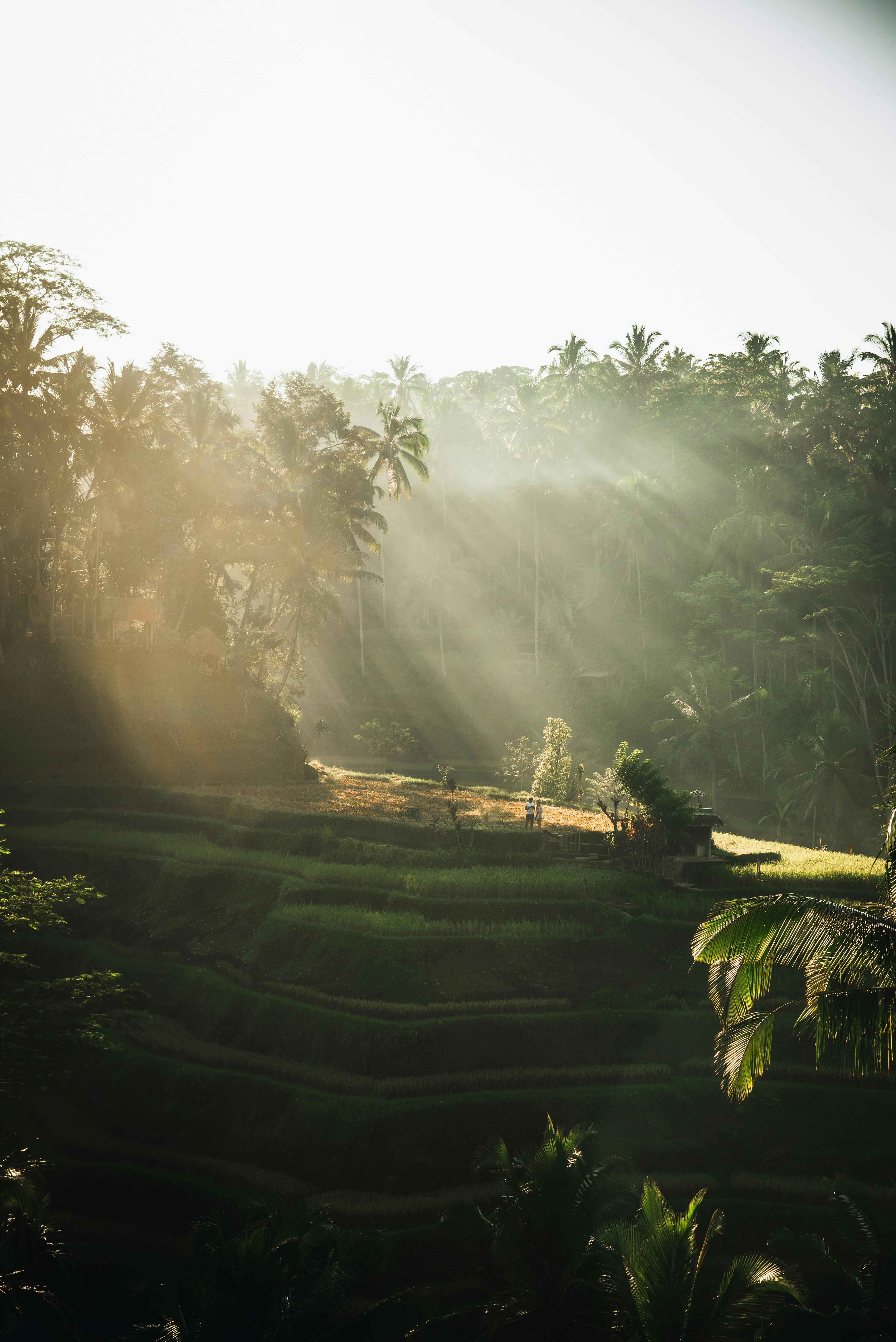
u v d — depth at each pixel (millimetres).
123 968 29531
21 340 45781
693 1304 13438
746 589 80438
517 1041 25125
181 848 34906
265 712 51906
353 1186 21594
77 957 30641
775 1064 25828
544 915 29688
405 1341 14742
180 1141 23328
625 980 27797
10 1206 15680
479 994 26641
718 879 33375
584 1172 16453
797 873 34000
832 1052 25844
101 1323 18766
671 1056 25594
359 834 36312
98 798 41312
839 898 32500
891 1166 22922
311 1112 22656
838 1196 17109
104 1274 19594
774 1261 14891
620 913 29516
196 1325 13625
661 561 88750
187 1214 21047
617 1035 25859
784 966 28938
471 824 37625
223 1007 26812
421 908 29656
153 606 54625
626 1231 14438
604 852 37000
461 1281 19812
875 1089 24859
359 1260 15828
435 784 53875
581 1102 23578
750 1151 23328
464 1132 22500
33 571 48250
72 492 53062
